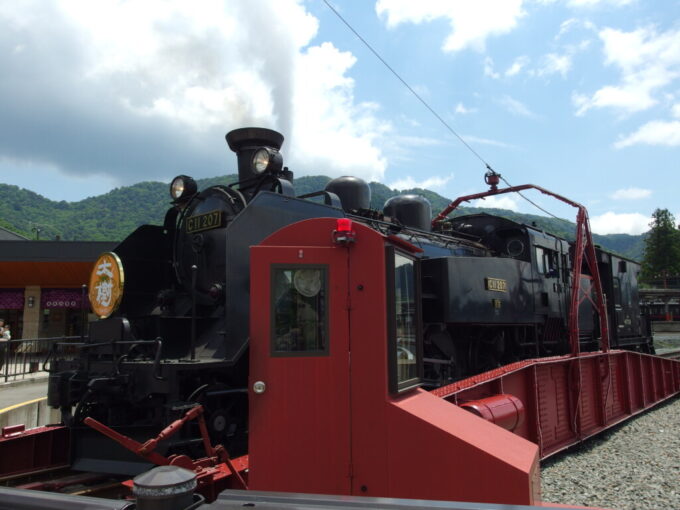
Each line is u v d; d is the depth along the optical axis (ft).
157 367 17.72
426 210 35.81
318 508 5.84
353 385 11.43
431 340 29.22
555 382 25.36
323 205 23.07
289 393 11.41
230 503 5.89
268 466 11.23
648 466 22.81
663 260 231.50
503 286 31.63
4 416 25.88
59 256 79.71
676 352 75.72
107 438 18.90
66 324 84.48
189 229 25.34
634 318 53.11
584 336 42.37
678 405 40.32
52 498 6.00
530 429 22.26
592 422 28.43
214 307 23.82
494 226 38.17
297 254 11.78
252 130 26.66
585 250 32.76
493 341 32.96
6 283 81.56
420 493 10.63
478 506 5.86
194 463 13.12
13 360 56.95
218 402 19.85
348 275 11.78
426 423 10.83
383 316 11.55
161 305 25.63
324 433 11.32
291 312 11.68
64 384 19.92
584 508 8.48
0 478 18.17
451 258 28.73
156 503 5.41
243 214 19.76
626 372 33.86
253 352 11.53
